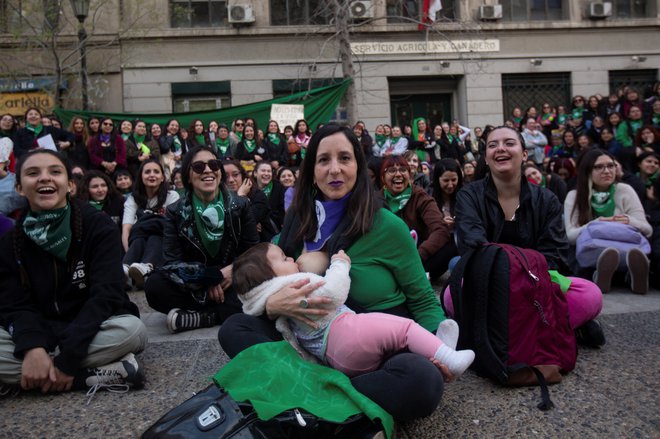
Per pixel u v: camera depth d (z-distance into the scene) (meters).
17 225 2.74
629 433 2.10
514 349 2.54
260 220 5.72
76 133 9.02
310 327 2.10
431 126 15.48
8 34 12.73
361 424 1.86
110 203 5.88
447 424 2.21
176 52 14.28
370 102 14.65
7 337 2.57
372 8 14.45
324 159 2.35
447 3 15.05
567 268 3.20
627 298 4.27
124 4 13.85
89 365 2.60
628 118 10.30
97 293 2.69
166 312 3.85
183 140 9.73
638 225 4.61
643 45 15.48
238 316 2.24
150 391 2.62
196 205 3.85
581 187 4.84
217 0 14.69
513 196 3.27
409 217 4.98
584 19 15.30
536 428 2.16
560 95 15.41
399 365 1.90
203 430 1.69
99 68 13.73
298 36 14.45
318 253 2.32
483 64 14.82
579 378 2.62
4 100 13.30
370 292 2.27
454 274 2.73
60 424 2.28
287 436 1.75
